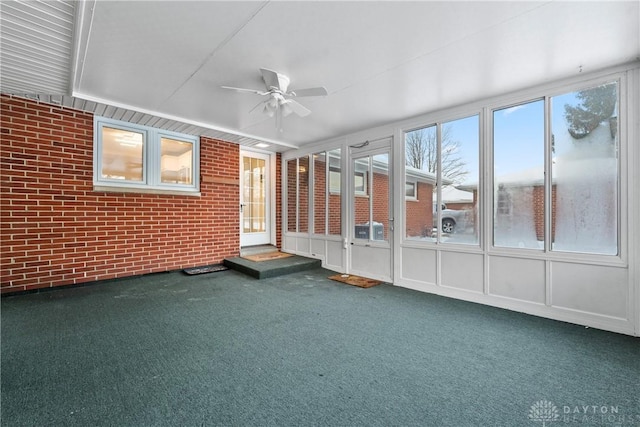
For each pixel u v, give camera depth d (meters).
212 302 3.43
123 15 2.00
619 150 2.67
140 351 2.25
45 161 3.63
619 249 2.68
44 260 3.66
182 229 4.90
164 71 2.82
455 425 1.51
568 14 1.98
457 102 3.57
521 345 2.41
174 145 4.84
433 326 2.80
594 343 2.45
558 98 2.99
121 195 4.25
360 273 4.87
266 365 2.07
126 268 4.32
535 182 3.14
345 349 2.33
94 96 3.46
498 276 3.38
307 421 1.53
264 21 2.08
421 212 4.10
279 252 6.22
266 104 3.04
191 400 1.68
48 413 1.56
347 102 3.57
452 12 1.97
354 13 1.98
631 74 2.62
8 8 1.92
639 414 1.60
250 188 6.20
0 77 2.93
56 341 2.38
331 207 5.38
